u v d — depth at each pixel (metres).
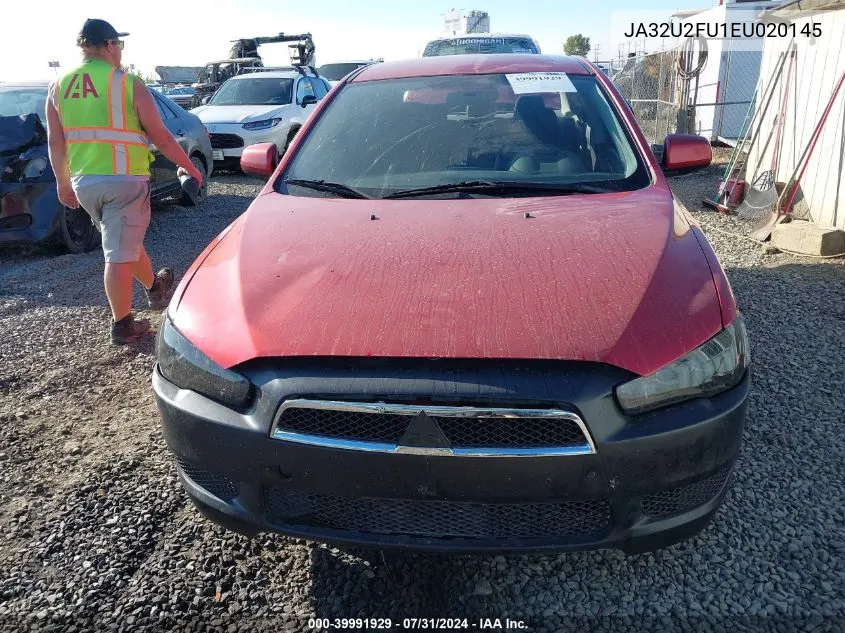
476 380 1.86
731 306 2.19
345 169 3.19
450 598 2.30
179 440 2.13
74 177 4.17
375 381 1.89
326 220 2.70
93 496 2.85
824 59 6.65
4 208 6.04
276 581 2.38
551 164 3.09
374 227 2.60
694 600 2.25
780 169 7.52
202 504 2.18
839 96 6.33
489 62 3.81
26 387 3.87
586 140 3.21
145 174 4.32
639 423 1.89
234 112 11.67
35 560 2.49
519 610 2.24
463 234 2.48
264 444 1.96
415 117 3.41
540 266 2.22
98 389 3.85
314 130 3.46
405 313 2.03
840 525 2.57
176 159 4.48
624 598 2.27
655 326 1.98
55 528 2.66
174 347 2.21
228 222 8.09
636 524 1.97
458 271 2.21
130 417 3.53
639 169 3.04
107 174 4.13
